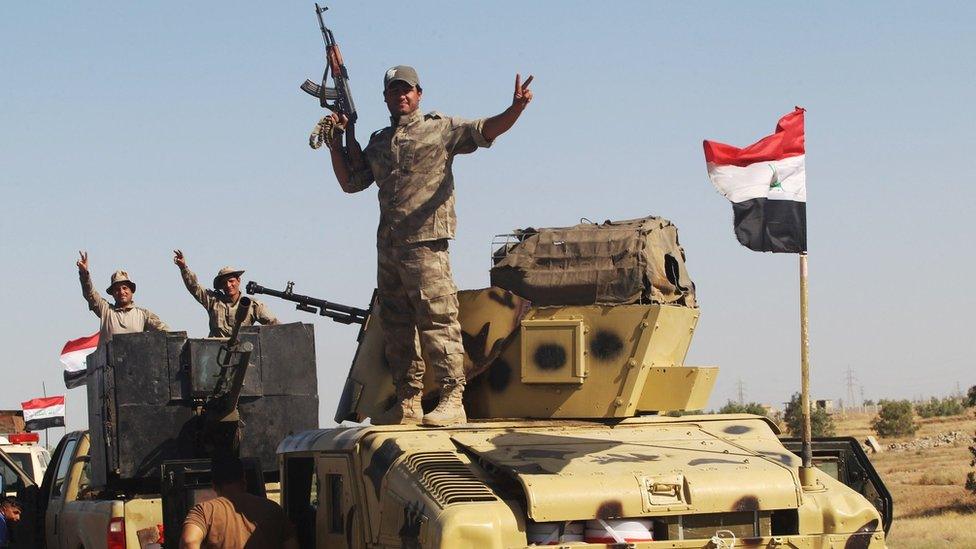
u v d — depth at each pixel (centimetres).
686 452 736
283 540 760
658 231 862
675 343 841
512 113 761
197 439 1088
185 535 732
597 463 695
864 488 885
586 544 648
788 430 5659
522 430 768
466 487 661
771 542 689
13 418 1980
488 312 834
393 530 672
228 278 1279
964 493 3666
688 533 686
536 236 863
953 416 9019
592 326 814
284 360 1112
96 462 1120
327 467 761
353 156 833
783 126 905
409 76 795
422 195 784
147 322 1315
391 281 809
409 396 817
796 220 898
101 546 1073
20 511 1296
